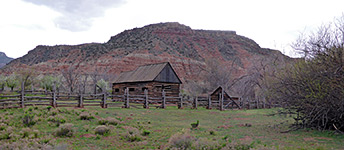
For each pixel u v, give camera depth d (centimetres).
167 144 893
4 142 854
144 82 2986
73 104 1855
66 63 9669
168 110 2123
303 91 1076
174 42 12231
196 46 12212
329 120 1091
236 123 1445
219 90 2936
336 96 948
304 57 1120
